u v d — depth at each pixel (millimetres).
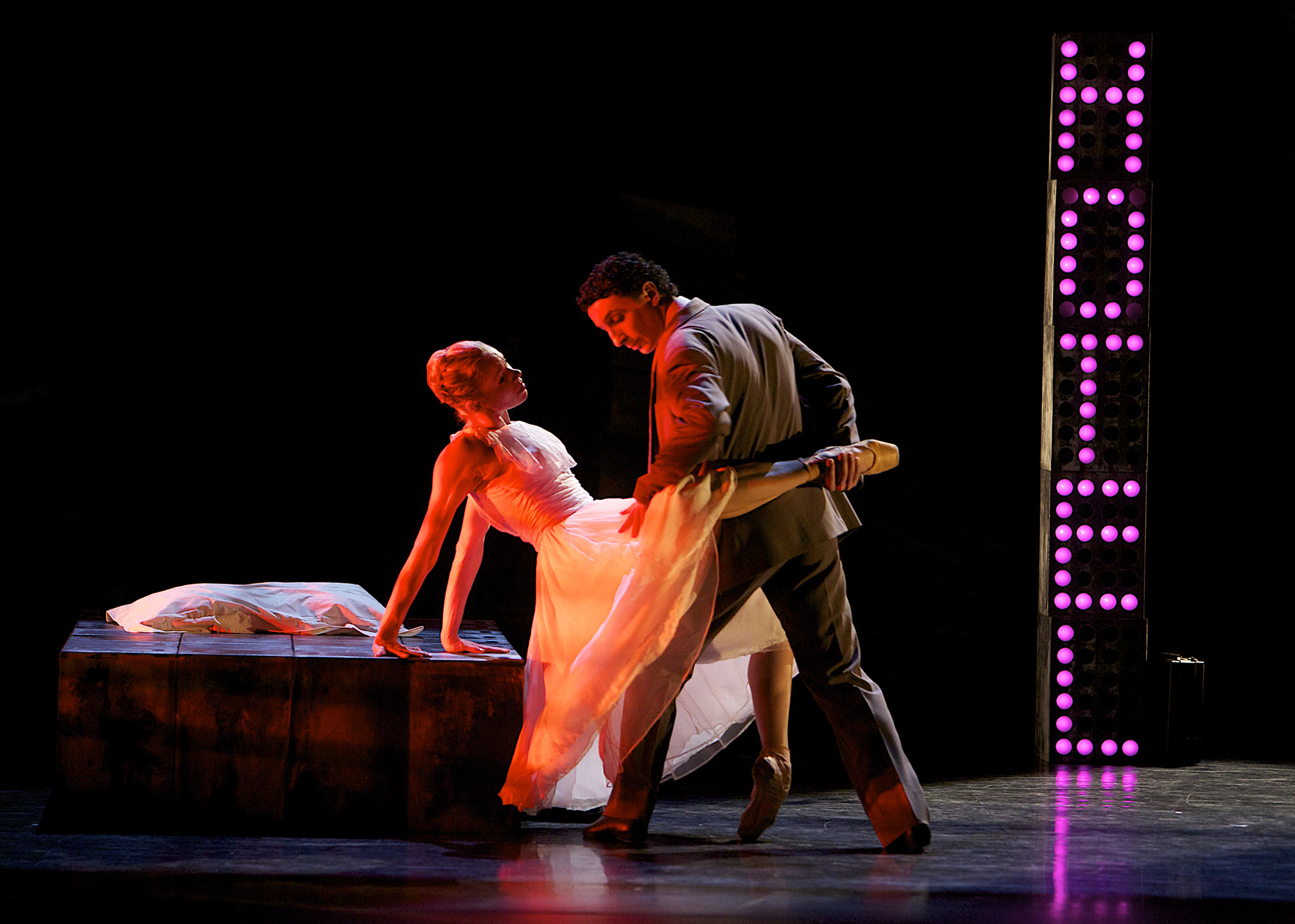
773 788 5621
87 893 4348
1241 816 6320
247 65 12539
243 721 5496
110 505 12625
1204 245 12383
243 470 12867
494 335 12938
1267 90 12031
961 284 13156
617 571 5660
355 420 12969
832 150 13000
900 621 13242
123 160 12508
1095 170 8289
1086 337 8266
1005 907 4254
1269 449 12539
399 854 5117
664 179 12953
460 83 12703
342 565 12984
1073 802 6727
